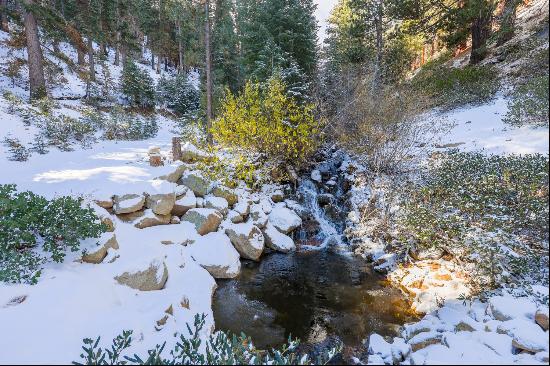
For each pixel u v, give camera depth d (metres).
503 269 5.09
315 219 9.88
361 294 6.34
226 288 6.68
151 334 4.48
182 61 37.66
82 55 25.92
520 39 13.34
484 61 14.53
